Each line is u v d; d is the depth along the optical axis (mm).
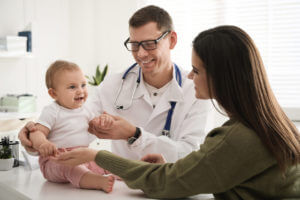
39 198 992
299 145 860
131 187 1004
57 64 1260
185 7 3160
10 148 1386
